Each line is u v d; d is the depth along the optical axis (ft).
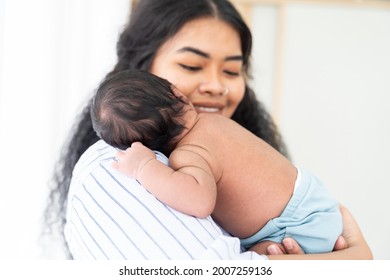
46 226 5.03
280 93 10.56
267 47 10.56
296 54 10.65
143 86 3.32
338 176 10.68
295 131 10.61
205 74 3.85
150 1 4.06
